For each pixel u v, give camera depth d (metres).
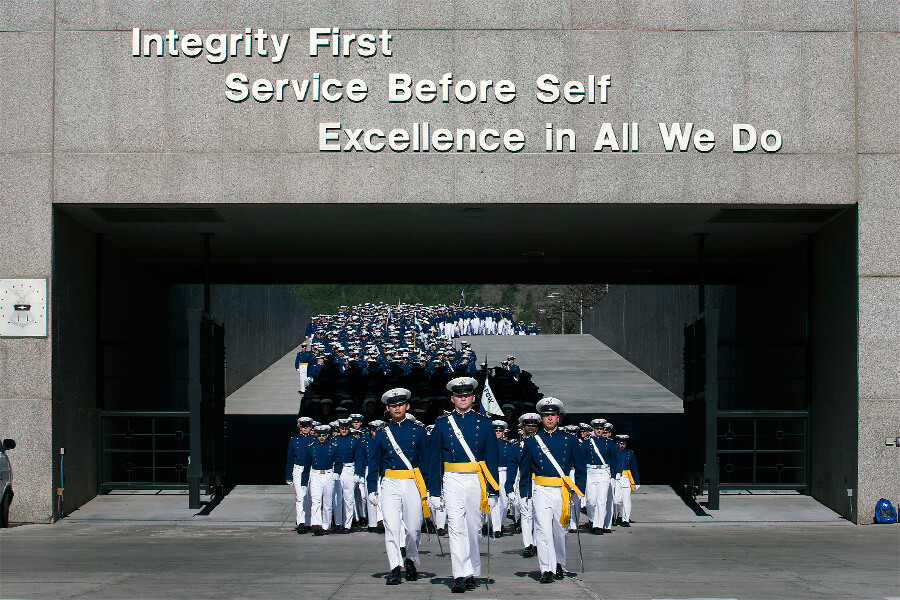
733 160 58.72
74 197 58.78
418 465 33.94
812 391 67.88
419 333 178.75
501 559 43.75
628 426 107.81
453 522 31.83
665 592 31.36
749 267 86.38
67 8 59.25
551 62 59.09
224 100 58.81
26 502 58.94
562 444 34.34
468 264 86.19
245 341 148.25
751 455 85.75
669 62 59.03
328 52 59.03
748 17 59.25
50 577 35.25
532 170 58.56
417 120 58.81
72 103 59.03
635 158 58.66
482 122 58.81
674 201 58.62
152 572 36.91
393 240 72.62
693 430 66.56
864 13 59.28
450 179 58.56
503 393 87.50
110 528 57.47
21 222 58.94
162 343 68.75
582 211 61.19
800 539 52.09
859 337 58.94
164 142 58.81
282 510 63.72
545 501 34.06
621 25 59.12
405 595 30.55
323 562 40.81
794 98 58.97
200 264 85.19
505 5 59.25
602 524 55.09
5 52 59.25
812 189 58.78
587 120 58.88
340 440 55.22
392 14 59.19
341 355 141.62
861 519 59.03
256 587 32.41
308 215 62.44
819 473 66.12
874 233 58.88
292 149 58.72
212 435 65.62
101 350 68.75
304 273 92.62
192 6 59.09
